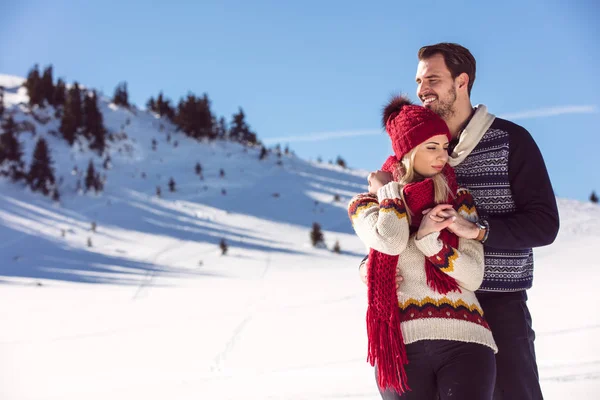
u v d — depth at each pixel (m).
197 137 128.38
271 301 17.31
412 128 2.36
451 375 2.18
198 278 41.47
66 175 100.06
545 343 6.52
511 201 2.67
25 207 81.88
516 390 2.55
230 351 9.98
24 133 117.38
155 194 92.69
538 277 18.92
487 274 2.65
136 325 14.77
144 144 121.81
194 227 74.56
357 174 113.19
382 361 2.25
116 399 6.52
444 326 2.23
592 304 9.44
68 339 13.30
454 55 2.78
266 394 5.39
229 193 93.88
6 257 57.31
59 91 135.25
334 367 6.88
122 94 144.12
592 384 3.97
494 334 2.62
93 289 29.33
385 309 2.29
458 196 2.45
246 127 137.38
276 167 112.00
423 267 2.34
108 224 76.00
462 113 2.84
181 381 7.44
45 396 7.74
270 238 69.12
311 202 88.81
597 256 29.56
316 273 30.59
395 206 2.29
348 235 70.50
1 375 9.51
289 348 9.57
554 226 2.53
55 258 57.09
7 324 16.64
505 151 2.69
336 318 12.38
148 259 56.75
